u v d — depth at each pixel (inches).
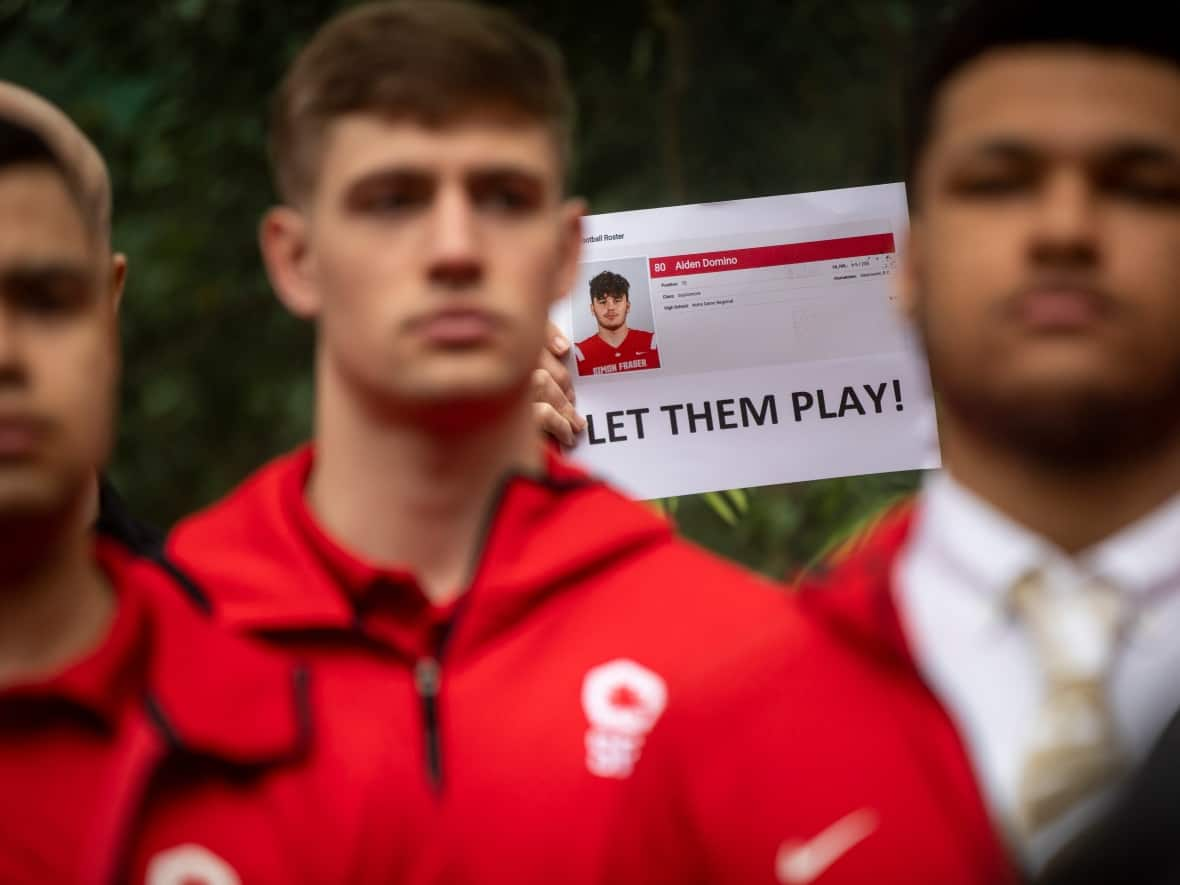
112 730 116.8
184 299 388.8
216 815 118.2
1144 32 112.0
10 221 111.3
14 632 117.2
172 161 368.5
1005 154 111.0
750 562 279.6
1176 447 111.3
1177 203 110.3
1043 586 113.7
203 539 134.1
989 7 114.5
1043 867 104.3
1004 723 113.3
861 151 320.8
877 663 118.3
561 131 130.1
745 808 120.3
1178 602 112.2
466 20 126.2
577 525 132.2
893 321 170.1
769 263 170.4
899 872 114.6
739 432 167.9
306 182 128.0
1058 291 108.0
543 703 125.6
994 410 110.3
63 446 112.2
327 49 127.4
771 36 321.1
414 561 130.0
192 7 341.1
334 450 131.0
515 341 124.3
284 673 124.0
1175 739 99.1
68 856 113.7
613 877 120.9
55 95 357.7
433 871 119.7
